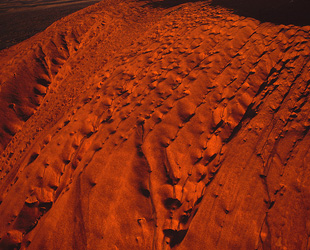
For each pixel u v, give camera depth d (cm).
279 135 284
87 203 262
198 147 297
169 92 377
